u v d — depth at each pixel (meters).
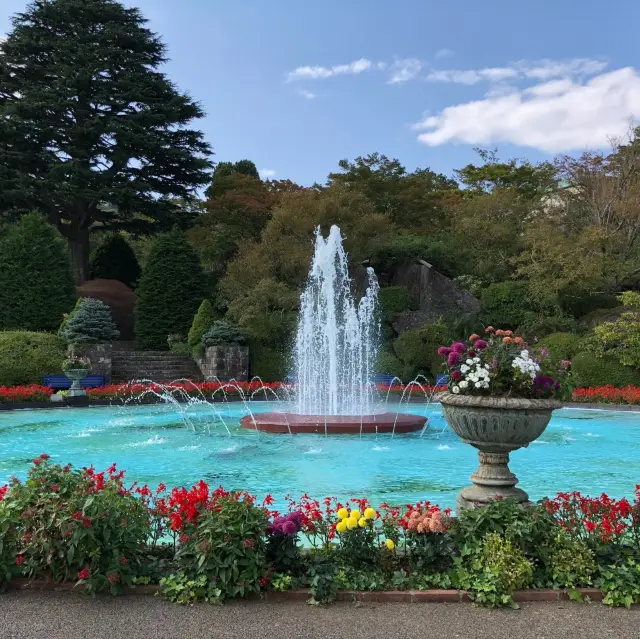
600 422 12.62
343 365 19.77
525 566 3.54
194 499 3.76
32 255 21.62
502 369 4.71
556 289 21.83
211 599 3.45
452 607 3.42
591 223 24.08
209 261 27.94
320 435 10.27
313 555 3.75
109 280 28.56
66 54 26.22
